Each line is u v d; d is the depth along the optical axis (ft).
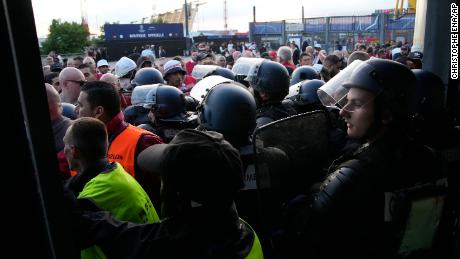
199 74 13.35
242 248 3.95
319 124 5.49
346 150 5.71
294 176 5.19
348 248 4.12
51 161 2.72
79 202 4.50
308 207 4.43
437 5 7.37
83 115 7.36
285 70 8.28
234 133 5.61
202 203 3.78
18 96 2.59
